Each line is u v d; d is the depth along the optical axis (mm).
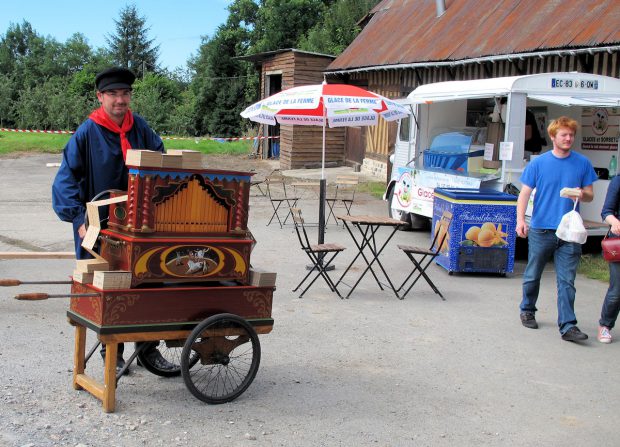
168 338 4453
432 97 10992
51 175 19938
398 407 4832
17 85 54156
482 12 16016
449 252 9141
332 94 8664
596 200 10891
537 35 12961
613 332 6816
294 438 4258
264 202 15812
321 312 7133
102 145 4754
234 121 46656
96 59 73312
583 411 4930
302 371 5441
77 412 4457
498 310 7504
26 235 10828
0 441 4000
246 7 47281
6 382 4891
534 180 6609
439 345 6238
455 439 4383
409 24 19359
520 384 5387
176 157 4332
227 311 4633
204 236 4496
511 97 9477
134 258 4254
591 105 9477
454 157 11078
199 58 53906
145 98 48250
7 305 6848
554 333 6738
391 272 9172
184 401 4730
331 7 41469
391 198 12859
